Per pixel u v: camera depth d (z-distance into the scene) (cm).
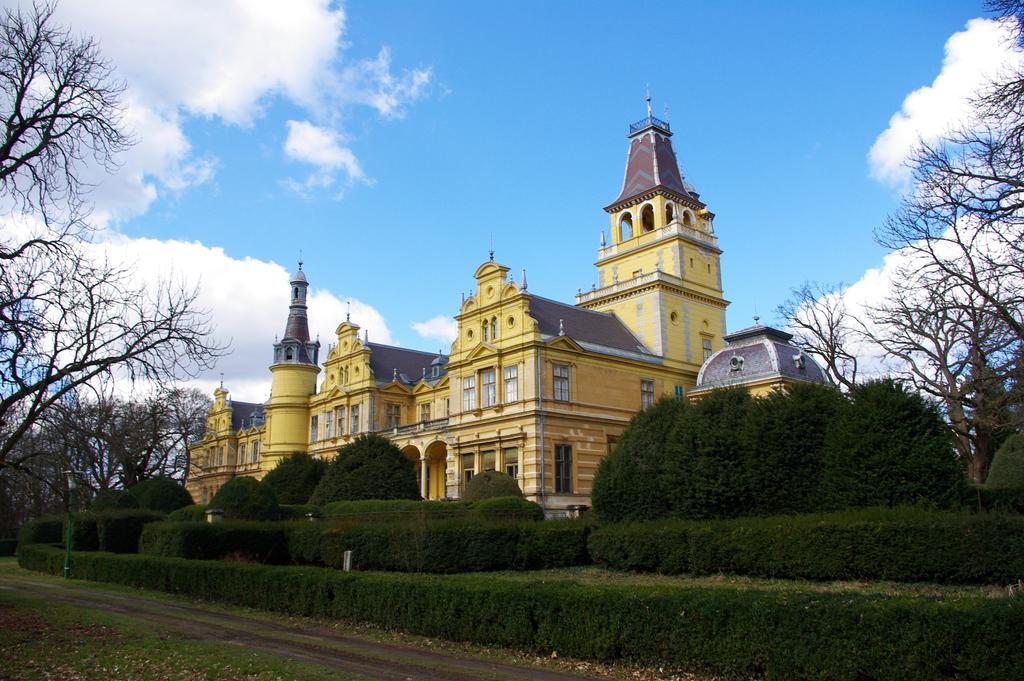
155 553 3703
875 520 2208
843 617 1318
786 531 2372
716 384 5559
